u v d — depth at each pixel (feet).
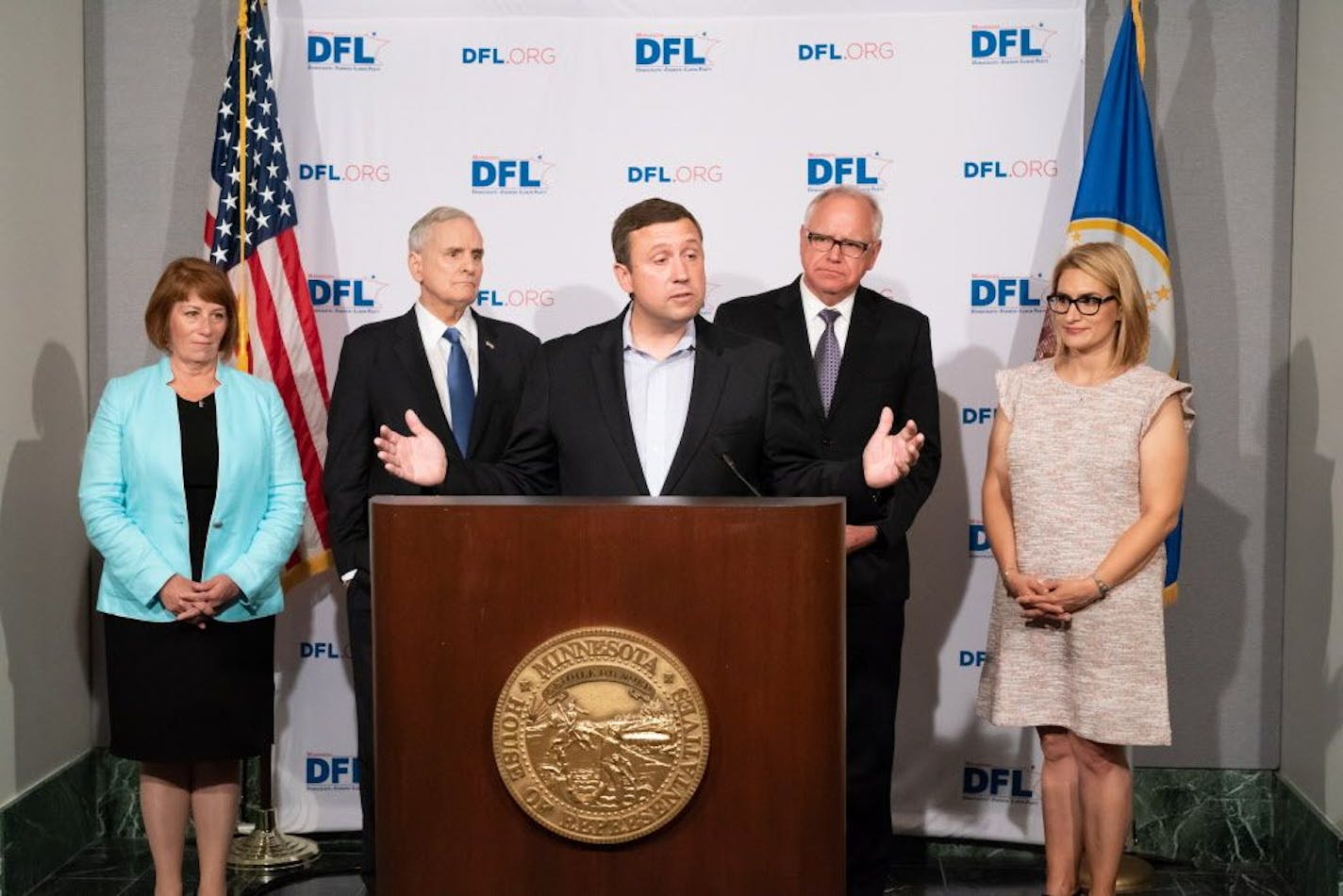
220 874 12.21
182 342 11.94
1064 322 11.60
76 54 14.89
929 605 14.49
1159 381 11.45
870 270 14.25
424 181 14.48
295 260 14.10
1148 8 14.62
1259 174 14.58
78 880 13.88
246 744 11.99
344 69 14.40
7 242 13.37
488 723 6.65
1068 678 11.57
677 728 6.56
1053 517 11.49
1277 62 14.53
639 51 14.39
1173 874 14.42
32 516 13.88
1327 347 13.50
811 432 12.66
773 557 6.58
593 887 6.64
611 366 9.33
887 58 14.19
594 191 14.49
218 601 11.63
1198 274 14.67
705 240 14.47
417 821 6.70
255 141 13.97
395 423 12.78
